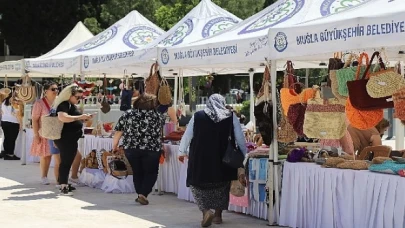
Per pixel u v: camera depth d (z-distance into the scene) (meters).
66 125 10.80
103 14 42.34
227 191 8.06
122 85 15.96
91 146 12.67
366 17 6.30
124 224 8.29
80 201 10.20
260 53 7.86
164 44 10.98
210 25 11.44
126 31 13.86
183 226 8.16
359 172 6.98
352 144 8.32
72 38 16.33
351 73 7.12
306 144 9.05
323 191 7.42
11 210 9.37
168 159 10.77
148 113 9.72
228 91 43.69
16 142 17.42
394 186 6.52
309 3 8.69
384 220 6.65
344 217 7.16
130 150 9.73
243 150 7.89
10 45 43.28
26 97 15.09
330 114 7.42
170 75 15.52
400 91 6.60
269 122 7.97
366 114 7.15
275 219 8.10
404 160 7.11
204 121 7.86
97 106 19.41
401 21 5.92
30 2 42.22
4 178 13.21
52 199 10.41
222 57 8.60
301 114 7.84
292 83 8.34
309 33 7.07
